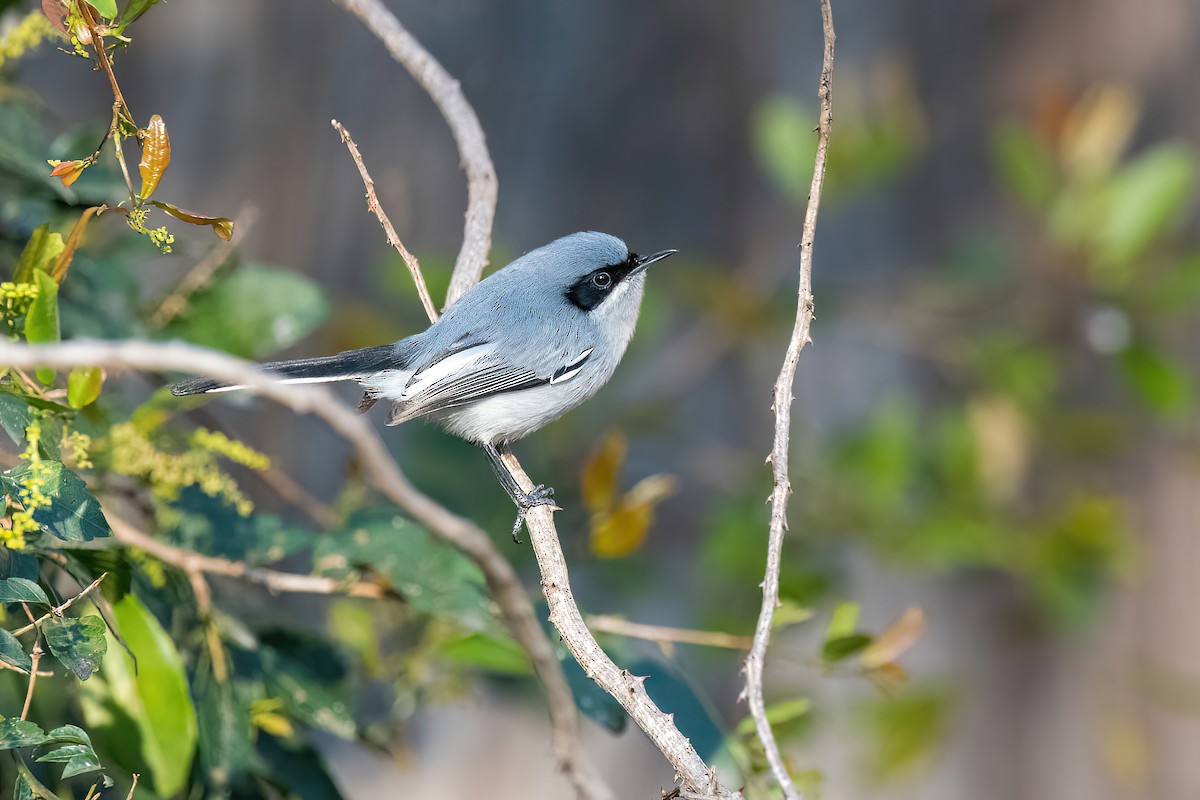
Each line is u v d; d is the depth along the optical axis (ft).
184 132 46.57
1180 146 41.50
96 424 20.81
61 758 15.78
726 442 49.21
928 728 34.91
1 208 22.75
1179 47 51.24
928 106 51.57
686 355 44.52
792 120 40.65
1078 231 39.58
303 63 46.96
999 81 51.75
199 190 46.39
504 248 39.58
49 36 19.80
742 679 39.19
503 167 48.93
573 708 17.52
